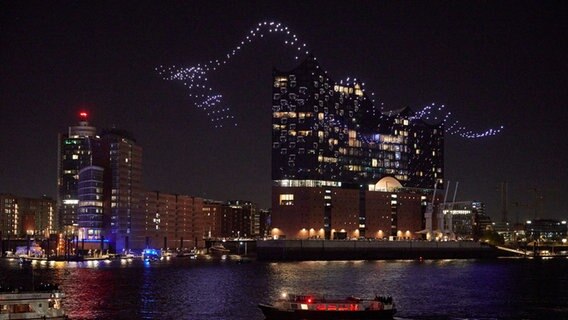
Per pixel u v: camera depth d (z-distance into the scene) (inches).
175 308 5812.0
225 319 5226.4
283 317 5093.5
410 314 5639.8
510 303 6466.5
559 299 6830.7
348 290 7519.7
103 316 5344.5
